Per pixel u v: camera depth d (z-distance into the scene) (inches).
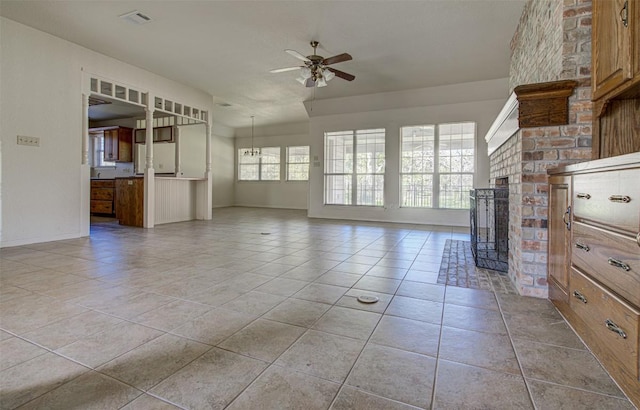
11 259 140.6
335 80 250.7
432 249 170.1
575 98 92.0
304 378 56.2
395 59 210.1
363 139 311.1
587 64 90.6
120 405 48.9
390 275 120.6
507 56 205.2
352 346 67.5
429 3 147.4
